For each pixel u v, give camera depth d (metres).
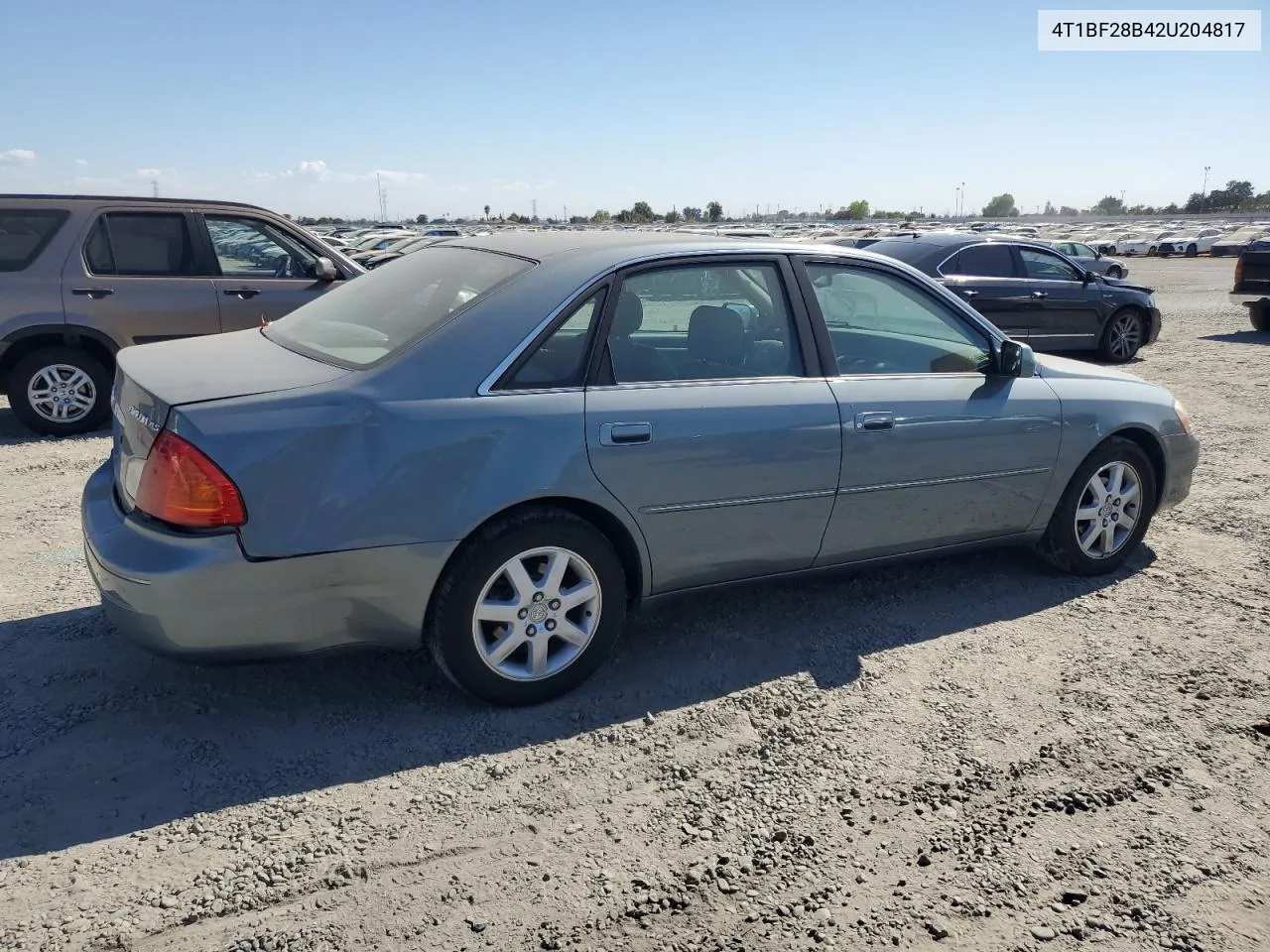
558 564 3.48
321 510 3.09
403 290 3.88
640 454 3.53
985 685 3.80
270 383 3.23
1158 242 54.19
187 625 3.04
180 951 2.37
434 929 2.47
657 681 3.77
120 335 7.70
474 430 3.26
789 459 3.84
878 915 2.56
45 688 3.56
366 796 3.00
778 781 3.14
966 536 4.51
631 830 2.88
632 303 3.66
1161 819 3.00
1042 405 4.54
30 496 5.98
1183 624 4.40
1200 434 8.08
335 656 3.69
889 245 12.51
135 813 2.88
